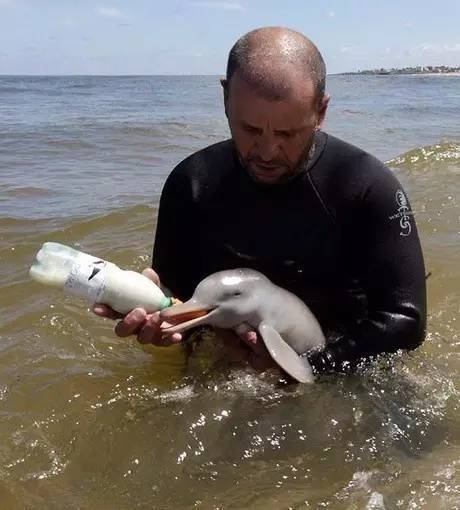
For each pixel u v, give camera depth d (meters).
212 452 1.15
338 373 1.31
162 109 10.10
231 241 1.39
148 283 1.26
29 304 1.81
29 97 14.75
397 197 1.34
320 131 1.38
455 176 3.45
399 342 1.31
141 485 1.08
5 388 1.38
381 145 5.47
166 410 1.27
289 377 1.31
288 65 1.14
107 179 3.56
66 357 1.52
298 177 1.33
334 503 1.03
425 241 2.32
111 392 1.35
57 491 1.06
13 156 4.40
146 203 2.87
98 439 1.19
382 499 1.03
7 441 1.19
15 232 2.45
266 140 1.18
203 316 1.25
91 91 19.58
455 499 1.03
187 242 1.46
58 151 4.70
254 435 1.19
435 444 1.17
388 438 1.18
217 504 1.03
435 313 1.76
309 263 1.36
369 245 1.34
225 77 1.25
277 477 1.09
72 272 1.21
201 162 1.42
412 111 9.73
